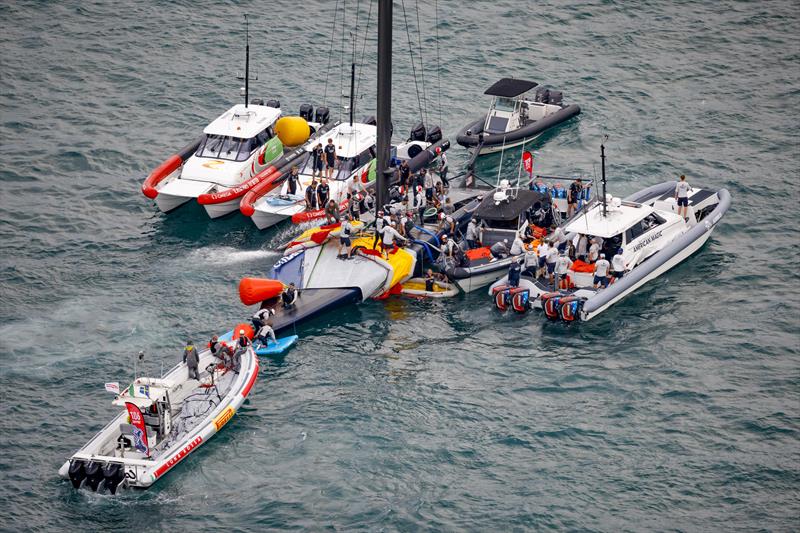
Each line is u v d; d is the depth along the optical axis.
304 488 74.94
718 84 134.50
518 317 95.25
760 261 102.31
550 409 83.00
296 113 127.88
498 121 123.00
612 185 115.31
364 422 81.38
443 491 74.69
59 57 137.25
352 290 96.19
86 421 80.94
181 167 113.69
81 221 108.12
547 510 73.00
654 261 98.88
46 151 119.25
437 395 84.56
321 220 106.06
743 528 71.44
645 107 130.25
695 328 92.75
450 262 98.69
